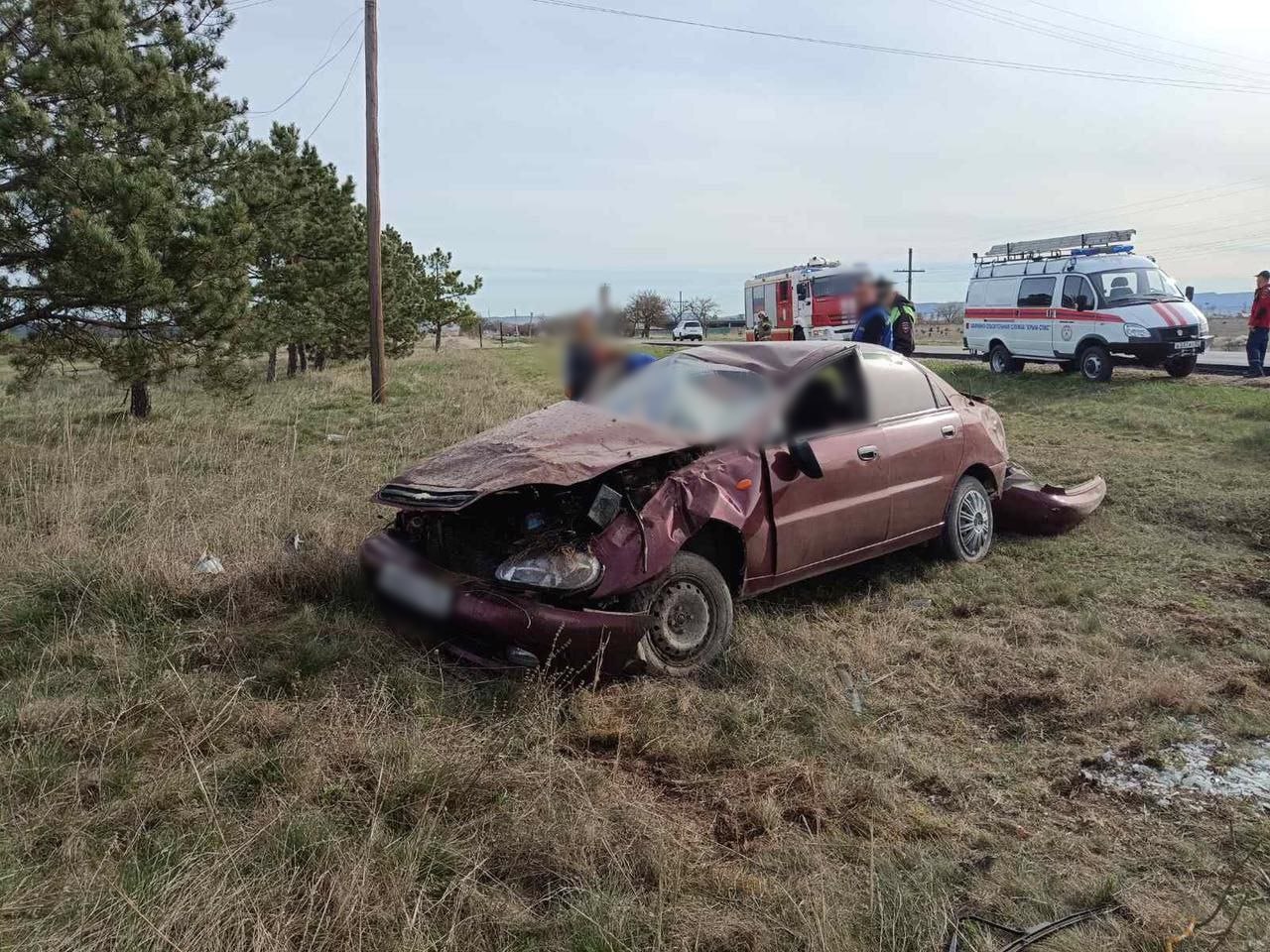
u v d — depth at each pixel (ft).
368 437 34.53
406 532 15.02
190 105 30.32
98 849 8.89
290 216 47.32
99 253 24.86
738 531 14.28
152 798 9.73
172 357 30.48
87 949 7.42
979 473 20.07
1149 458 29.68
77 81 26.05
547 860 8.98
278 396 47.47
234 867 8.44
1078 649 14.53
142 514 20.24
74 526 18.88
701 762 11.18
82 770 10.26
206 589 15.52
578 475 13.07
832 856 9.23
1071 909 8.42
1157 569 18.52
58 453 26.27
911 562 19.15
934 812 10.20
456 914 8.09
